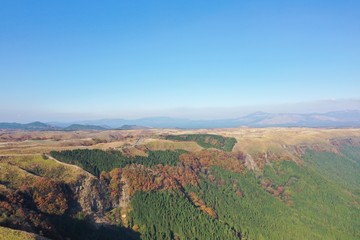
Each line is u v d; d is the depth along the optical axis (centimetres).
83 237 15100
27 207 14212
